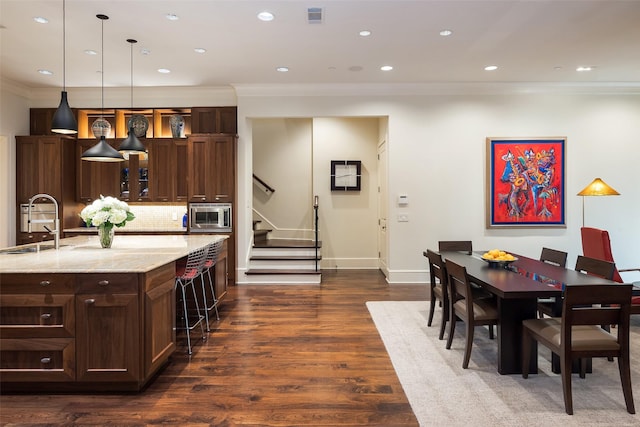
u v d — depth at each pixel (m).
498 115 6.10
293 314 4.54
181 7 3.57
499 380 2.86
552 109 6.09
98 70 5.33
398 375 2.95
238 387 2.76
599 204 6.09
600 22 3.89
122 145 4.18
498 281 2.99
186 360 3.24
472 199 6.16
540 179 6.06
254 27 3.98
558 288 2.75
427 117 6.12
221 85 6.09
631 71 5.41
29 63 5.05
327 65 5.15
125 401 2.56
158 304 2.87
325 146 7.49
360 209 7.52
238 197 6.20
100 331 2.61
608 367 3.06
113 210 3.65
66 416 2.38
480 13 3.69
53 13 3.67
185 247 3.79
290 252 6.54
